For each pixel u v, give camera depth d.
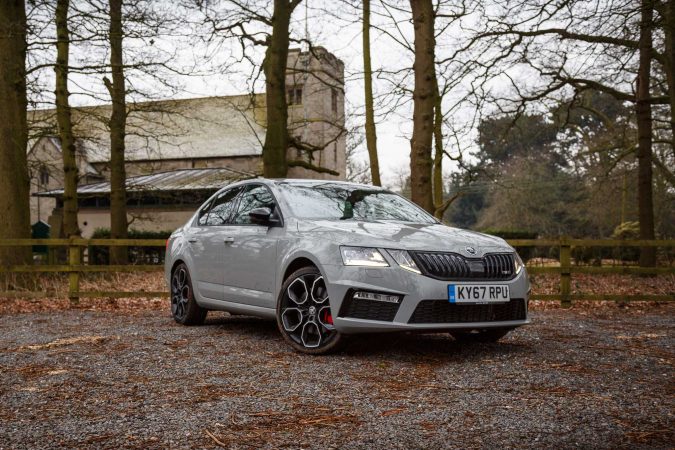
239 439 3.24
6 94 13.56
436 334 6.76
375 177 14.90
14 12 13.76
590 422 3.51
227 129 45.28
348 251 5.35
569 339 6.45
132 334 6.79
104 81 18.38
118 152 19.77
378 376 4.69
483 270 5.38
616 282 13.84
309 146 18.75
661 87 19.95
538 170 49.19
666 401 3.97
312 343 5.66
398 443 3.17
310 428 3.42
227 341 6.29
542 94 18.94
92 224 41.28
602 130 38.72
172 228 39.00
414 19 12.26
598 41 11.84
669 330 7.15
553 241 9.98
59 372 4.89
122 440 3.24
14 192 13.48
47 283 12.51
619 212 35.88
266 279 6.15
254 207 6.74
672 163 29.47
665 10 9.38
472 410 3.77
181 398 4.08
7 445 3.17
